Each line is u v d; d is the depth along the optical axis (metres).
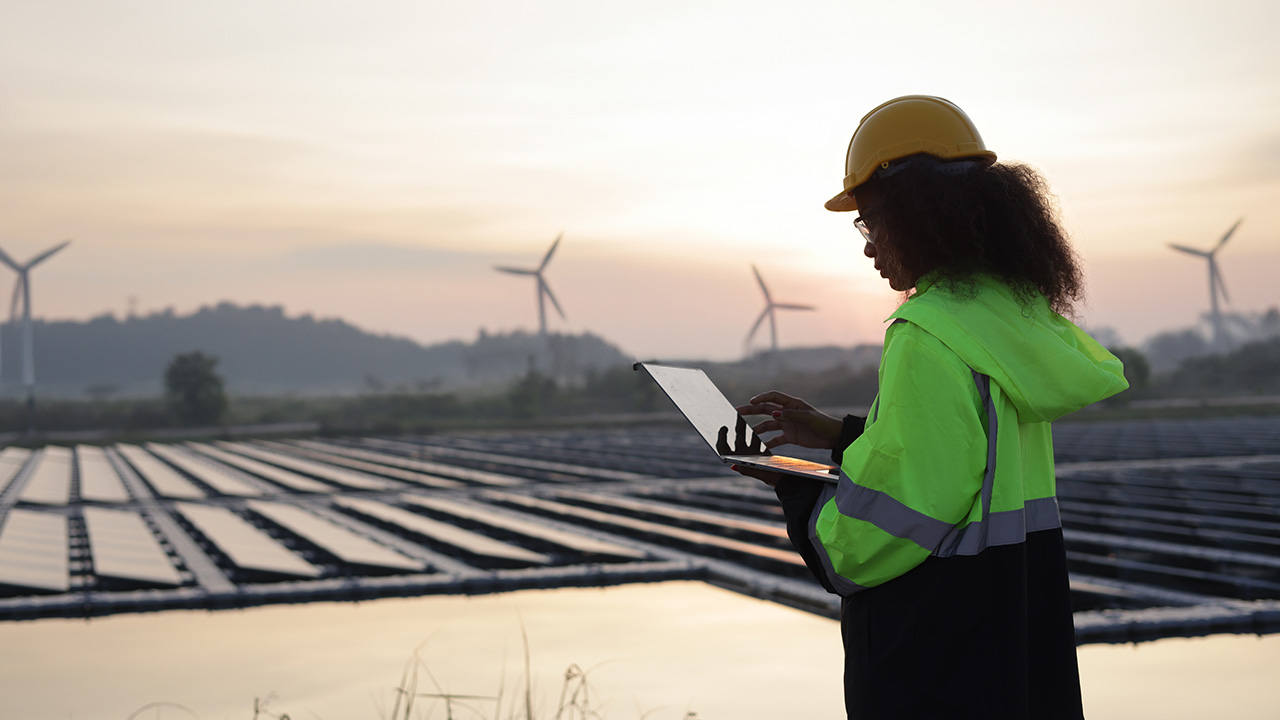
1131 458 24.11
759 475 2.32
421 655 6.32
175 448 40.94
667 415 66.69
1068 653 2.10
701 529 13.13
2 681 5.80
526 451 31.78
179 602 8.11
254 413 77.25
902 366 1.94
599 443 35.75
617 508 15.38
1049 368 1.96
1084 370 1.98
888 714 1.99
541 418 68.44
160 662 6.25
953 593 1.97
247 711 5.14
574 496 16.91
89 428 66.00
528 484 19.83
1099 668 5.95
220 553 10.38
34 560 9.56
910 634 1.99
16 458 32.66
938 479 1.89
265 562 9.51
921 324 1.96
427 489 18.91
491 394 115.19
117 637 7.01
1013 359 1.95
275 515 14.20
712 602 8.14
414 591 8.66
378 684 5.61
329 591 8.47
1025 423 2.11
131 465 29.30
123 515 14.46
